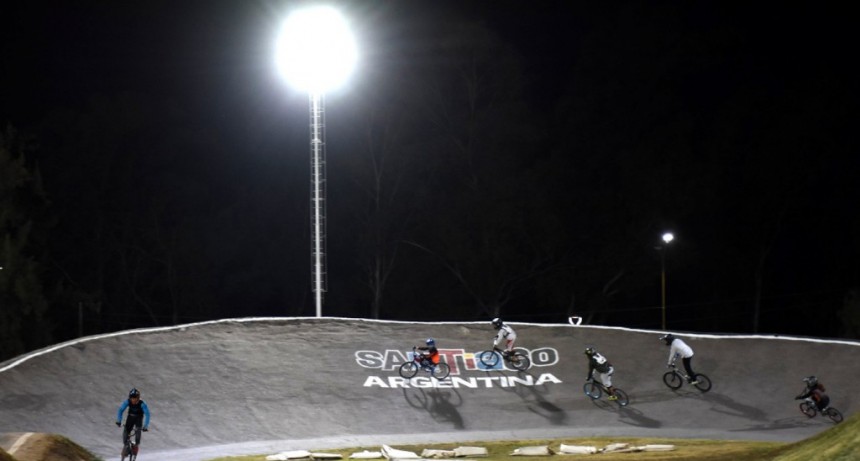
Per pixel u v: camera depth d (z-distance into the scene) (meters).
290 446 28.92
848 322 54.09
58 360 32.41
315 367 34.50
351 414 31.84
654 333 37.47
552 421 31.83
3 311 50.72
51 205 58.75
